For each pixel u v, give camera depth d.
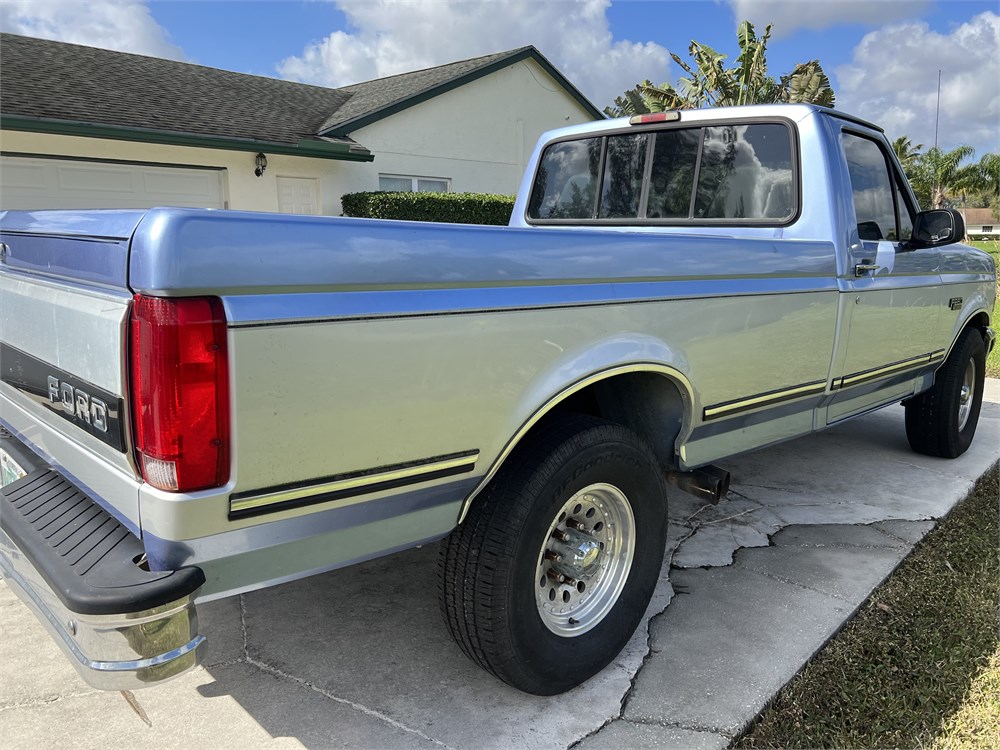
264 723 2.31
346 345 1.71
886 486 4.47
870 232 3.72
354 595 3.11
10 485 2.19
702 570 3.35
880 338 3.74
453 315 1.90
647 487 2.55
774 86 20.95
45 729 2.27
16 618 2.90
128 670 1.58
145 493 1.60
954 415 4.80
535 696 2.45
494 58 15.62
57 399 1.98
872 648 2.80
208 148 11.62
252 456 1.61
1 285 2.31
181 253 1.47
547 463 2.20
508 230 2.05
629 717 2.35
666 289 2.47
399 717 2.34
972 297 4.74
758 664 2.63
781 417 3.30
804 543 3.65
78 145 10.57
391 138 14.16
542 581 2.41
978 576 3.39
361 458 1.79
